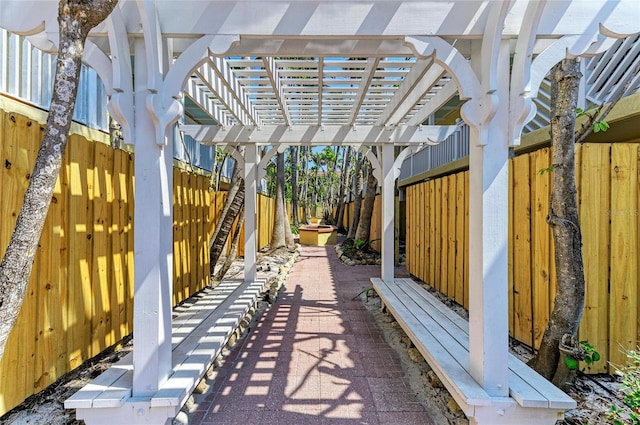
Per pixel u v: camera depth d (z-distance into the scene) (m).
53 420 2.01
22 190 1.96
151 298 1.93
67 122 1.41
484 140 1.93
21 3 1.90
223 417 2.17
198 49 1.94
